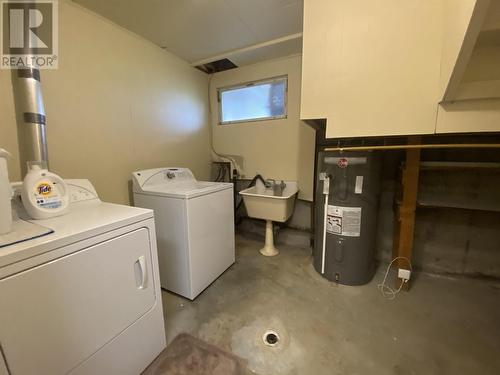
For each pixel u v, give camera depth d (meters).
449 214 1.96
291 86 2.53
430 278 1.98
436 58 1.12
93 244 0.93
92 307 0.94
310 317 1.54
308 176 2.59
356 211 1.78
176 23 1.85
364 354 1.25
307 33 1.38
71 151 1.62
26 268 0.74
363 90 1.28
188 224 1.61
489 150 1.76
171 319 1.53
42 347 0.79
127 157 2.01
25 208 1.06
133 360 1.13
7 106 1.32
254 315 1.56
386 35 1.20
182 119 2.60
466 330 1.40
